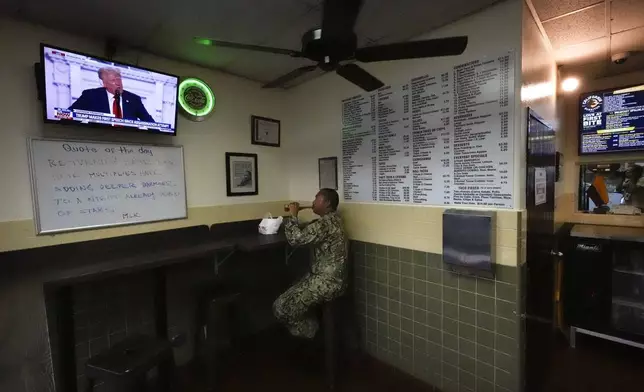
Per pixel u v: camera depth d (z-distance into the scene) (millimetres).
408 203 2201
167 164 2279
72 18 1771
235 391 2088
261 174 2895
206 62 2418
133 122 2014
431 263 2090
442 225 1990
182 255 1844
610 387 2096
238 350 2586
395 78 2230
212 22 1859
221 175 2611
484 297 1857
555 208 2676
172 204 2309
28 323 1423
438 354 2082
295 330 2156
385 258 2348
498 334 1812
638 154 2805
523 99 1726
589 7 1811
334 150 2676
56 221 1826
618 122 2840
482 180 1847
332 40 1383
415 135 2137
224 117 2621
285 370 2324
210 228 2518
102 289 1994
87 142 1931
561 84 2873
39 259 1753
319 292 2080
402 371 2285
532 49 1880
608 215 2953
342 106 2588
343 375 2254
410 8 1767
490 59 1785
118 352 1606
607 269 2492
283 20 1856
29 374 1315
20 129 1730
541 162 2102
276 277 2928
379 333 2420
